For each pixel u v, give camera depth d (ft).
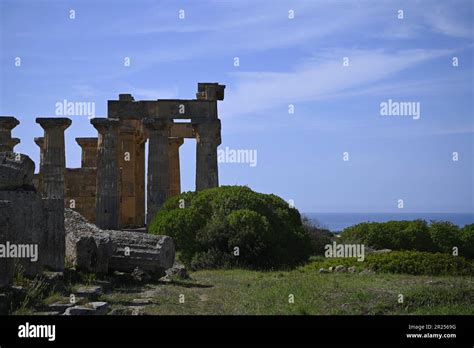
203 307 67.05
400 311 65.21
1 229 57.16
